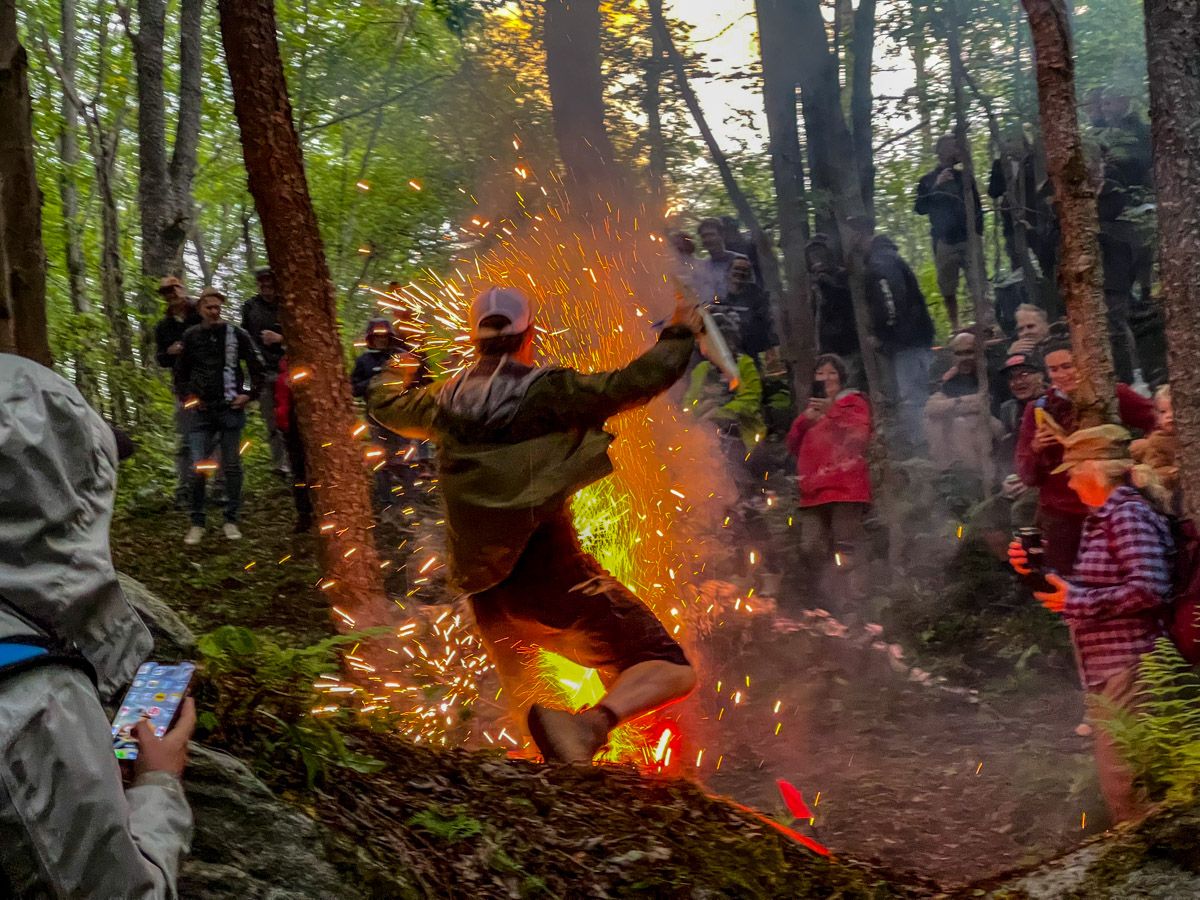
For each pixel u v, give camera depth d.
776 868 3.77
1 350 3.39
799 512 9.38
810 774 6.53
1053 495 7.77
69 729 1.62
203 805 2.59
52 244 19.59
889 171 19.02
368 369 11.06
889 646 8.13
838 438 9.17
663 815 3.90
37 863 1.57
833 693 7.59
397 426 4.98
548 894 3.17
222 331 11.30
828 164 13.18
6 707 1.58
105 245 16.75
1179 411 7.27
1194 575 4.81
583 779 4.12
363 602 7.41
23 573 1.66
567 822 3.66
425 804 3.41
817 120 13.30
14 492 1.66
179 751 2.08
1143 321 11.26
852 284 11.34
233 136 23.77
